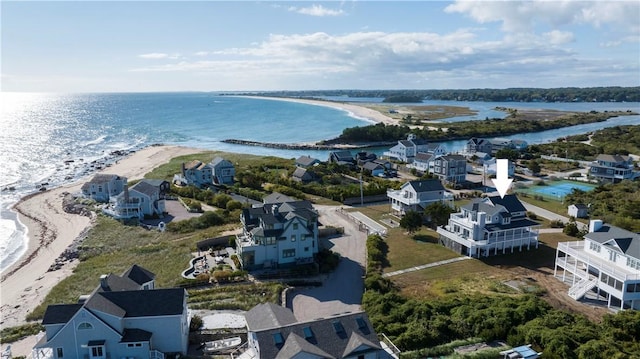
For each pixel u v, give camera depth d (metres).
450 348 35.50
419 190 76.06
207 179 103.75
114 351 34.78
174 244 65.19
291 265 56.91
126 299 36.44
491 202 61.59
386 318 40.00
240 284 51.31
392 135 181.00
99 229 74.06
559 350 32.97
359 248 63.22
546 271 53.88
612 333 36.12
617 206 78.56
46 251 66.81
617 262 46.28
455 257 58.81
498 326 37.44
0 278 57.59
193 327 40.78
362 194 87.88
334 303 46.91
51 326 34.16
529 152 142.25
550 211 80.00
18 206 90.31
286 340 30.72
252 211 62.22
